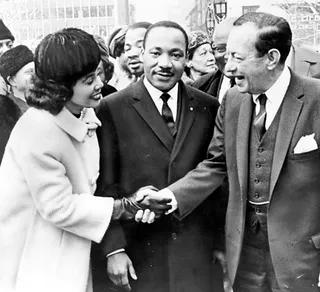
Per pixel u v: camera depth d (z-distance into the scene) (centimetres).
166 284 273
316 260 247
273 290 258
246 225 259
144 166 266
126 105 268
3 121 312
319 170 241
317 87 243
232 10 689
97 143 249
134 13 898
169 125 270
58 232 228
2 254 226
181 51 261
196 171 268
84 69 221
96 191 257
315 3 1106
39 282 223
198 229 276
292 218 244
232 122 261
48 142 220
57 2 1213
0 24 433
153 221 251
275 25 236
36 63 222
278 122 246
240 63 238
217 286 287
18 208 224
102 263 262
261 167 250
